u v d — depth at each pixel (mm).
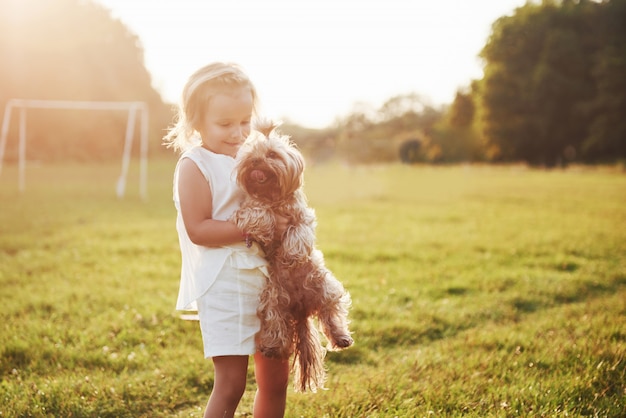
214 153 2785
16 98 37562
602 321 5355
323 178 31609
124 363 4434
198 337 5070
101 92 43438
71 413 3613
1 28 37750
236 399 2734
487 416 3480
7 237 9938
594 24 54094
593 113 51469
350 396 3777
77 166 35750
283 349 2662
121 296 6285
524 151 55156
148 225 11859
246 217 2574
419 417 3500
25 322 5289
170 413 3771
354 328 5371
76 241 9789
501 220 13445
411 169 44625
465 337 5094
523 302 6574
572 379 3945
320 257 2805
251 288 2689
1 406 3625
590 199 19094
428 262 8539
